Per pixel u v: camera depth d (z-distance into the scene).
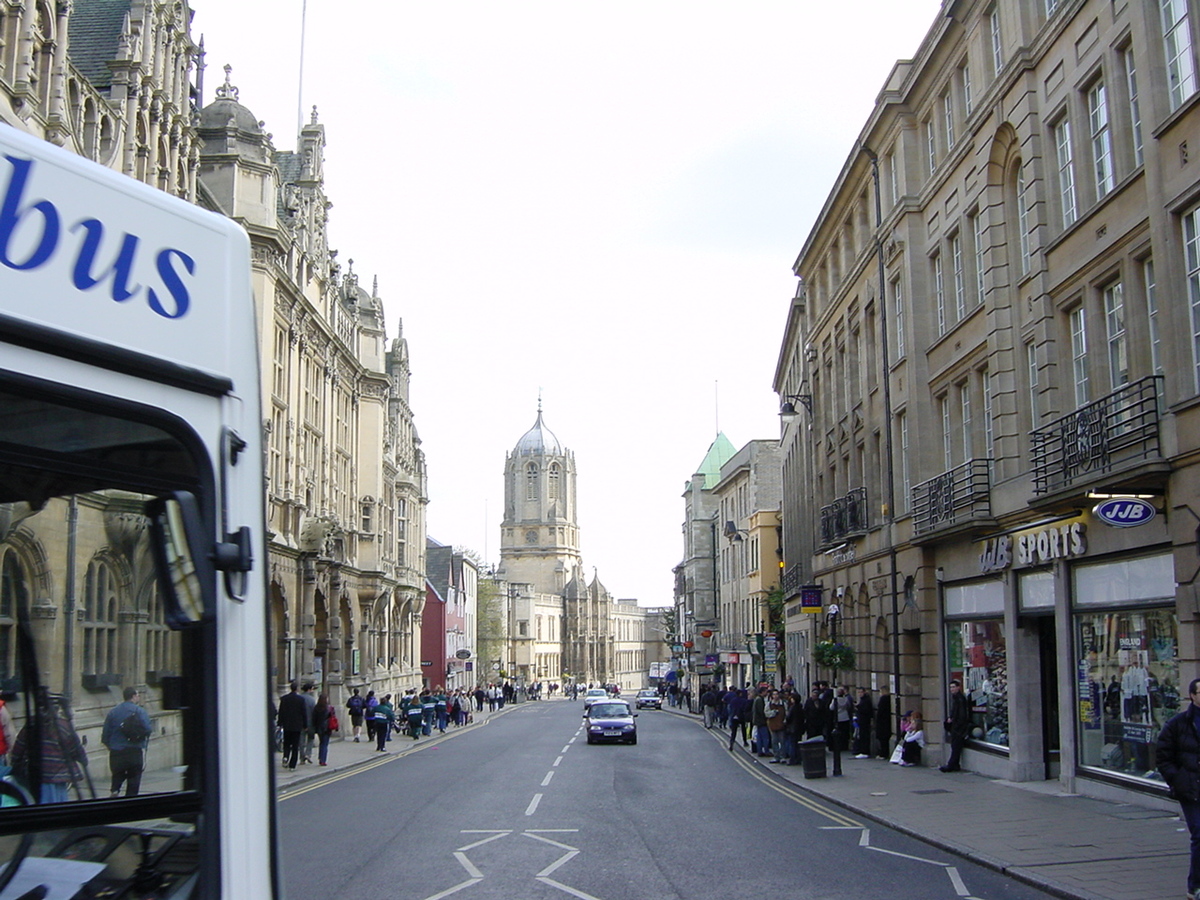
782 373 59.03
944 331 25.55
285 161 42.69
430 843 14.95
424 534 68.00
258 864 3.75
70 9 21.12
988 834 14.85
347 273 48.78
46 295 3.25
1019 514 20.53
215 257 3.90
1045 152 19.72
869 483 31.38
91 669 3.33
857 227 33.19
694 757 32.28
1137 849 13.36
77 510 3.33
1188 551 14.88
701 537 95.19
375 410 49.50
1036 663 21.11
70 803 3.23
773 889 11.59
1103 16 17.39
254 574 3.89
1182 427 14.92
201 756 3.56
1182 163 14.88
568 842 14.97
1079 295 18.44
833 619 35.47
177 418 3.64
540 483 178.75
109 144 23.84
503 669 138.00
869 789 21.02
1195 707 10.05
